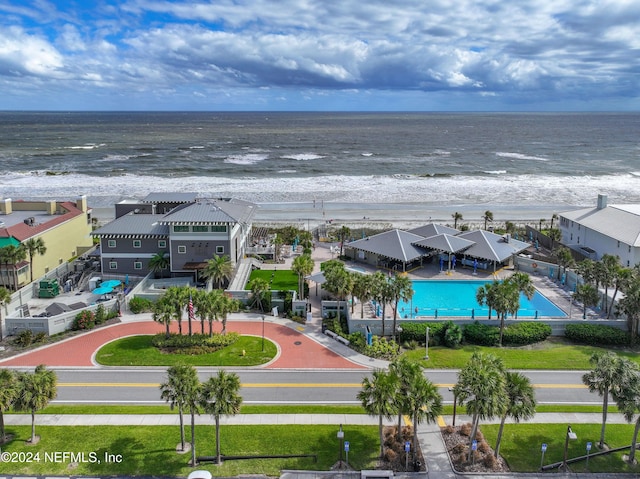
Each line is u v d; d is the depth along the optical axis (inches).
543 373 1852.9
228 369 1863.9
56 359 1915.6
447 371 1865.2
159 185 5462.6
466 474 1321.4
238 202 3105.3
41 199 4726.9
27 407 1352.1
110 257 2760.8
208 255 2684.5
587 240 3093.0
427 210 4527.6
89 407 1605.6
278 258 3166.8
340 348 2033.7
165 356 1945.1
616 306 2123.5
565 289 2672.2
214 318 2074.3
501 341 2080.5
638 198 5073.8
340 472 1323.8
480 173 6589.6
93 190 5167.3
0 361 1889.8
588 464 1364.4
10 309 2333.9
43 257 2741.1
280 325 2247.8
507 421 1558.8
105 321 2246.6
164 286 2610.7
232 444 1425.9
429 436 1477.6
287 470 1330.0
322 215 4301.2
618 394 1353.3
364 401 1334.9
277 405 1631.4
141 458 1359.5
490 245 2933.1
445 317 2236.7
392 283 2049.7
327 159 7790.4
